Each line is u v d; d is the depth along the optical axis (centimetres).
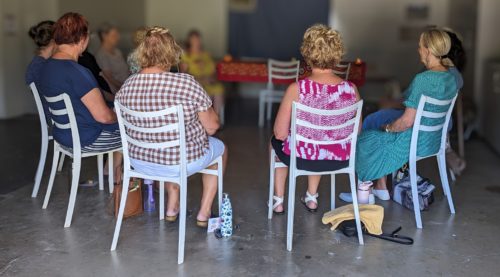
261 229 309
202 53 653
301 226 314
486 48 576
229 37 902
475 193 381
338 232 304
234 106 792
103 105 304
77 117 305
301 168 282
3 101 660
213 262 266
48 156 476
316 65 279
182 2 898
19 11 676
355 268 261
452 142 548
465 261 270
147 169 272
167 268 260
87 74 300
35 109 707
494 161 474
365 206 308
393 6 848
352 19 862
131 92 264
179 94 260
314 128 274
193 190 381
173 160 266
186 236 297
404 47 855
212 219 302
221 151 301
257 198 367
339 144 283
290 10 880
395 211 339
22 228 307
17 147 511
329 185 391
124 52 788
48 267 260
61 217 325
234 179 413
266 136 579
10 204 347
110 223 316
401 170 354
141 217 325
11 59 668
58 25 302
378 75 865
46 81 302
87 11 784
